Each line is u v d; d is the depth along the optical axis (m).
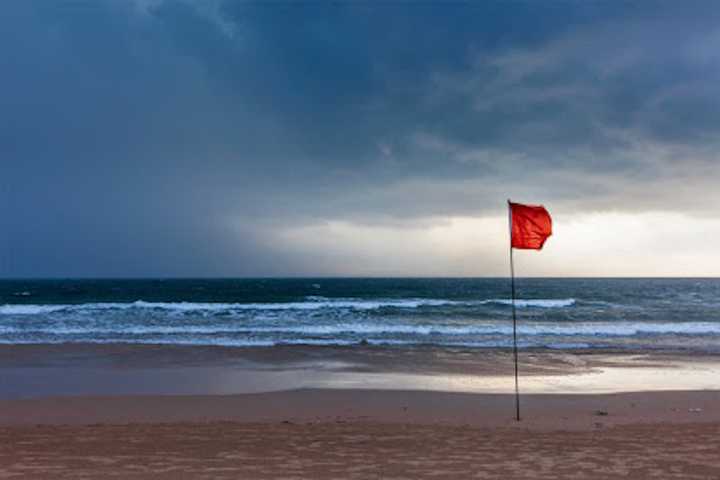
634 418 10.56
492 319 32.72
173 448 7.92
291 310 36.25
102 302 48.53
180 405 11.88
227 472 6.66
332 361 17.83
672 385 14.20
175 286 84.75
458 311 36.75
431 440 8.49
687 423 9.95
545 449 7.88
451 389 13.69
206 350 19.92
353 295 59.47
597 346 21.45
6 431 9.14
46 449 7.83
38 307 35.69
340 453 7.66
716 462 7.15
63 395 13.05
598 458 7.35
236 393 13.28
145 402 12.15
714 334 25.84
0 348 20.14
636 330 27.03
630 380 14.84
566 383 14.43
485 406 11.77
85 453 7.60
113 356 18.66
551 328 27.61
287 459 7.31
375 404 12.00
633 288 76.12
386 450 7.84
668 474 6.62
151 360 17.94
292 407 11.70
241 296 57.19
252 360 18.00
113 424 9.86
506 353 19.55
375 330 26.31
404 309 37.62
